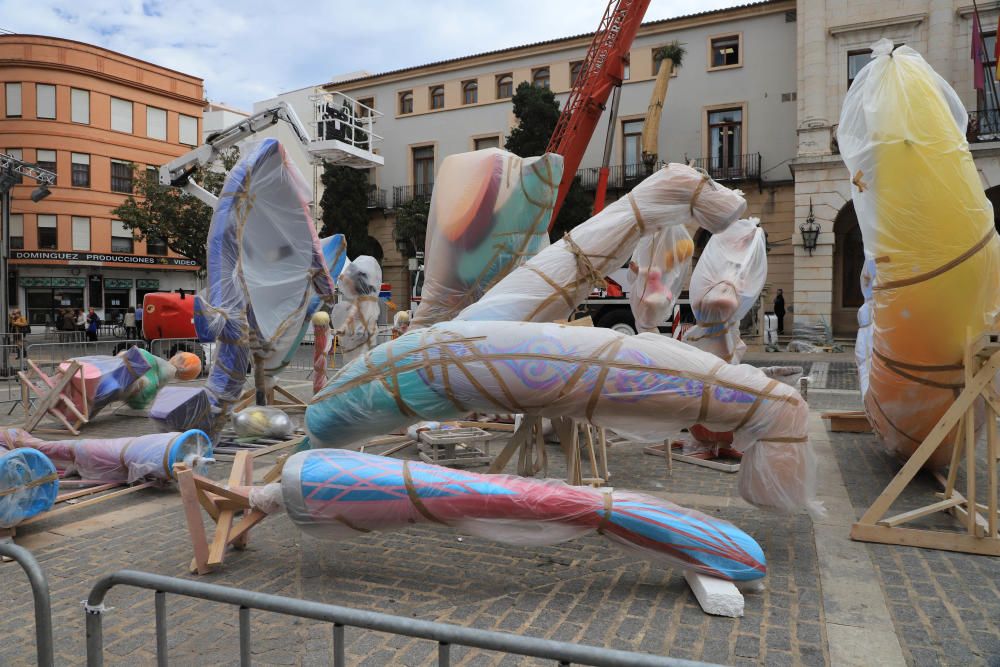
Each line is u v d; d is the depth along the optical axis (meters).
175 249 29.55
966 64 20.61
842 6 21.45
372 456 4.02
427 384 4.29
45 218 34.53
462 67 31.38
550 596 3.69
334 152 13.05
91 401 9.22
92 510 5.40
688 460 7.10
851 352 19.91
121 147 36.34
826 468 6.60
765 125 25.89
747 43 26.08
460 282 6.38
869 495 5.68
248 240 7.46
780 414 4.10
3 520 4.48
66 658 3.11
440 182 6.46
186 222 28.19
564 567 4.10
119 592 3.83
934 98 4.73
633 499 3.76
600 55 14.86
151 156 37.56
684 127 27.11
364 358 4.54
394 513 3.77
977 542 4.28
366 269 9.70
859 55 21.53
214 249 7.11
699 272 7.12
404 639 3.25
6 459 4.49
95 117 35.22
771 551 4.36
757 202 25.72
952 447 5.53
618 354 4.09
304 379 14.45
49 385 9.09
